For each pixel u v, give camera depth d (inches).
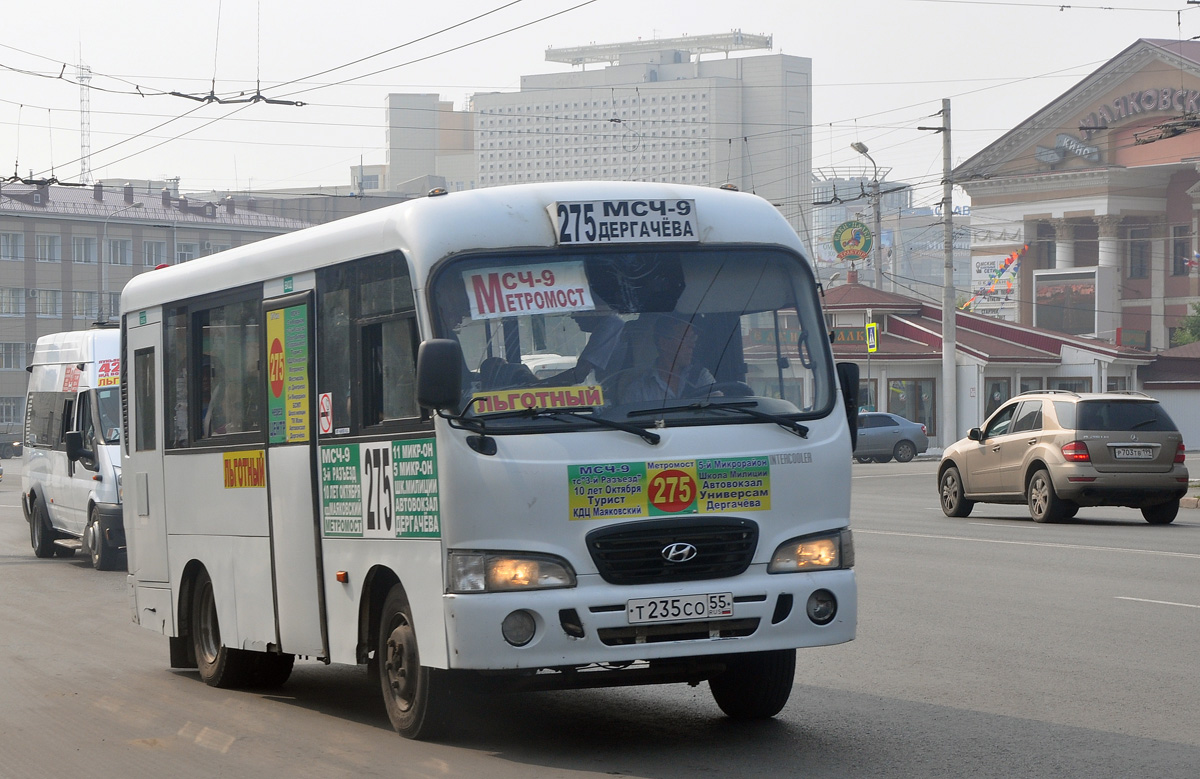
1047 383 2277.3
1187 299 3161.9
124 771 278.1
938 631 429.4
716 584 270.5
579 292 279.0
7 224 3494.1
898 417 1919.3
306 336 325.7
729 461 275.3
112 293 3604.8
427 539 274.7
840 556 285.1
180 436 399.9
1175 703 319.9
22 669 418.0
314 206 4077.3
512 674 273.9
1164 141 3107.8
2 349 3501.5
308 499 324.2
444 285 274.2
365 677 400.5
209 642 387.5
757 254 293.1
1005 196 3344.0
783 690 302.8
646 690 355.9
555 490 265.3
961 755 271.3
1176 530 786.8
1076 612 464.4
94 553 741.9
